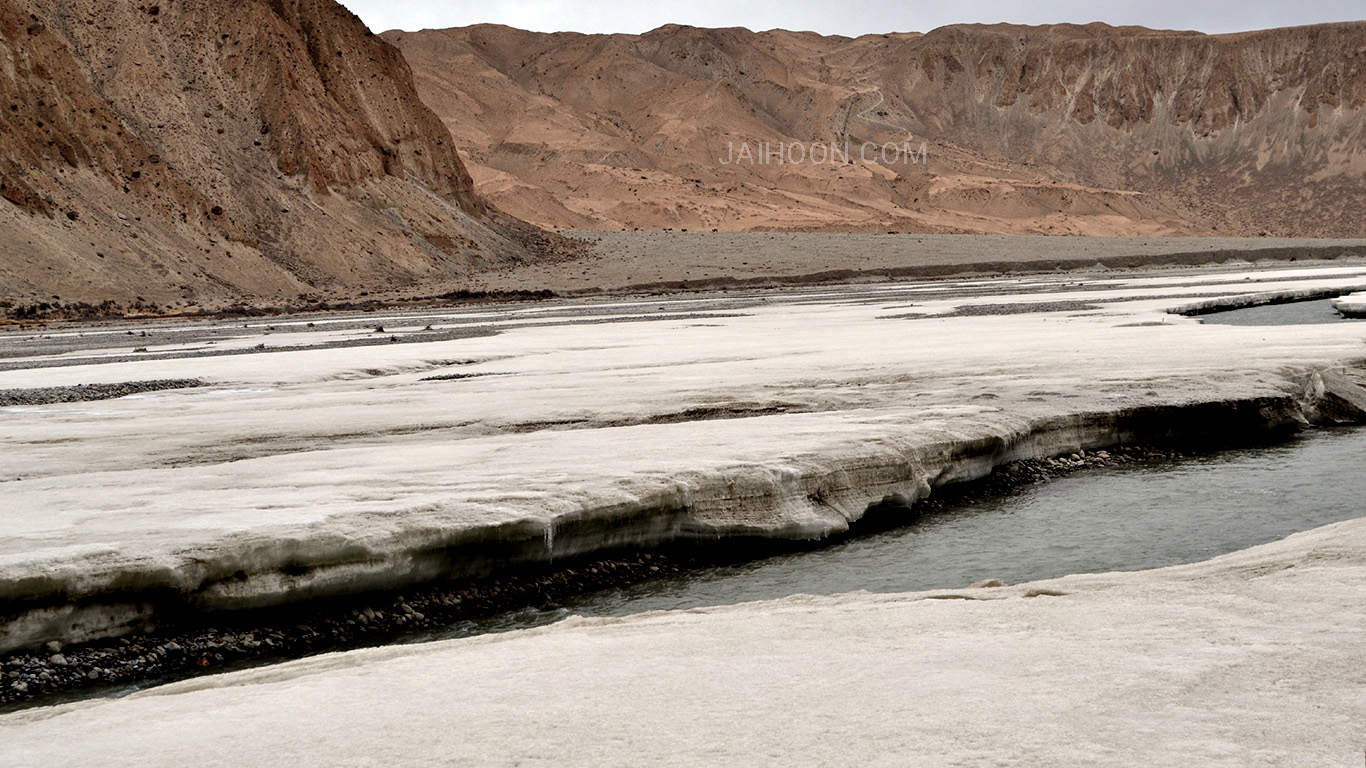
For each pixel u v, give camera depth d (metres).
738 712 7.55
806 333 45.72
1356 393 27.05
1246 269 110.56
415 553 14.18
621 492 16.25
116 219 79.38
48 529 13.92
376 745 7.31
